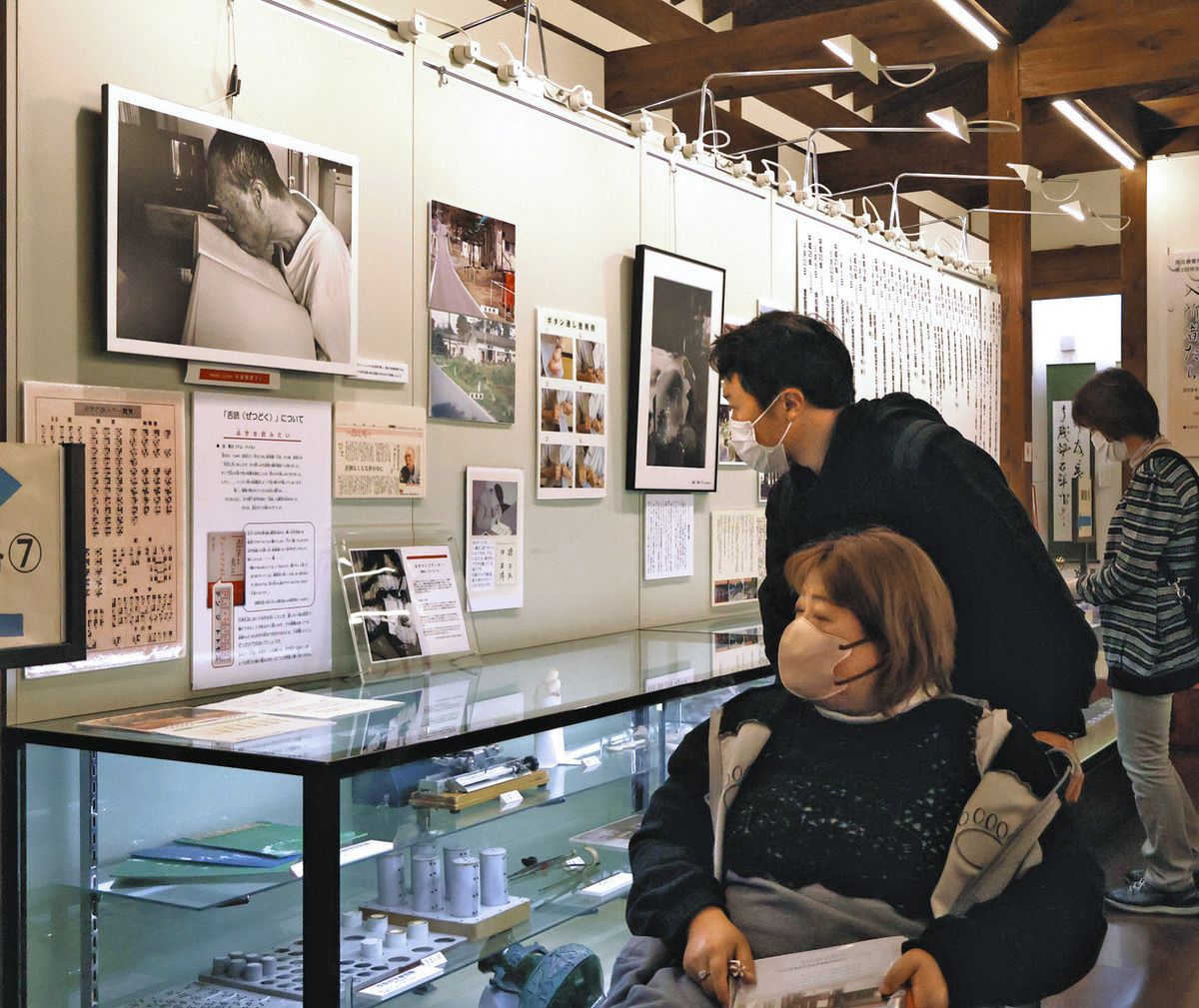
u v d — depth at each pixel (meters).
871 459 2.14
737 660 3.22
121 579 2.37
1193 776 5.84
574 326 3.71
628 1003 1.62
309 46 2.79
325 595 2.82
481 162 3.33
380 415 2.98
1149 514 3.97
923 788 1.63
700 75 6.80
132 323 2.35
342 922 1.87
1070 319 11.55
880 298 5.54
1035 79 6.49
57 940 2.16
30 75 2.23
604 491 3.89
